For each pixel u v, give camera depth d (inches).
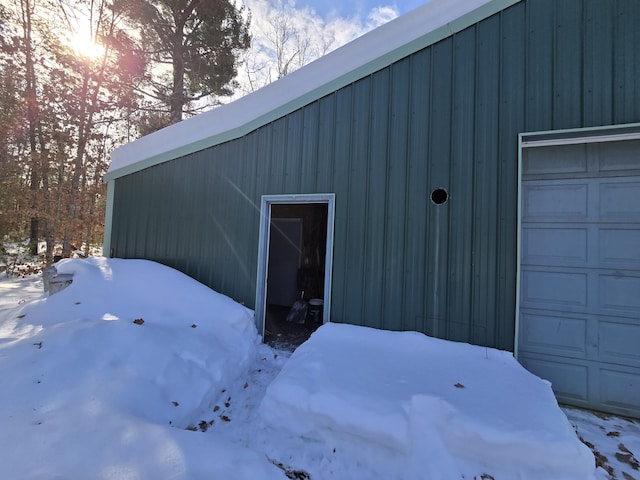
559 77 115.7
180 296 159.9
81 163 413.7
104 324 118.9
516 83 121.1
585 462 68.3
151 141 202.8
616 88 109.1
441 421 78.1
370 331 133.2
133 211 207.2
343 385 92.5
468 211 126.0
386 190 139.6
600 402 113.2
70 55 408.5
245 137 174.6
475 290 123.6
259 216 168.4
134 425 78.7
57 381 91.4
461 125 128.3
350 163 147.3
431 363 108.5
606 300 114.4
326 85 153.5
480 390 90.3
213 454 74.0
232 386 119.6
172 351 115.6
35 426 75.4
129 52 440.1
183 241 188.9
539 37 118.9
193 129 189.3
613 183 115.2
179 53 464.1
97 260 191.8
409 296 133.4
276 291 289.4
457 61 129.9
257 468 73.1
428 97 134.0
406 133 137.1
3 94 374.9
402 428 77.9
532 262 124.3
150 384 97.7
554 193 122.6
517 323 117.3
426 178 133.0
